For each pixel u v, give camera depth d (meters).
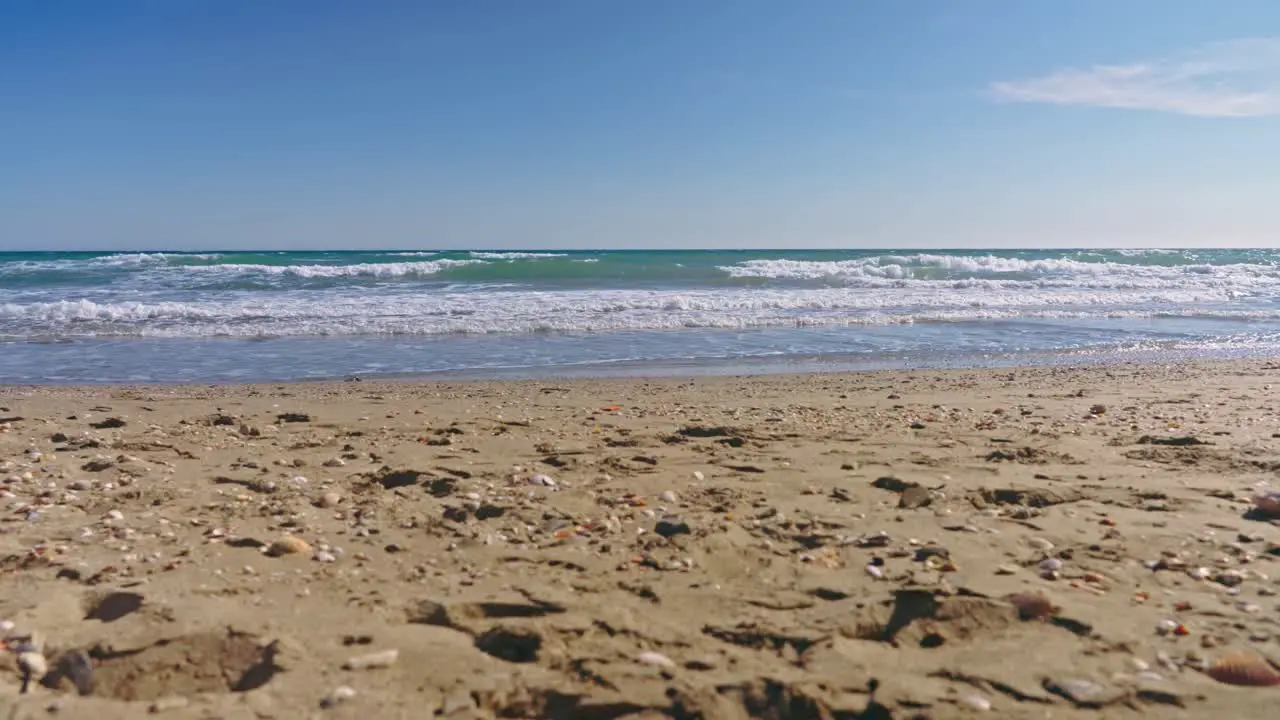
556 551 3.35
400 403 7.62
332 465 4.91
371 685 2.26
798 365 11.09
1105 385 8.75
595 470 4.75
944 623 2.67
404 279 25.92
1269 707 2.16
